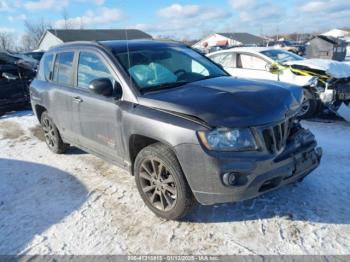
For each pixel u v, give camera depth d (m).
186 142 2.88
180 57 4.16
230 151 2.80
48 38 43.84
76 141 4.65
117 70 3.62
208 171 2.83
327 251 2.81
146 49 4.04
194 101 3.04
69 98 4.39
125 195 3.96
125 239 3.13
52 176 4.64
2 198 4.09
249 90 3.27
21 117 8.91
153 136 3.11
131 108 3.36
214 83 3.58
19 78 9.64
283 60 7.84
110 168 4.80
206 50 34.94
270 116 2.93
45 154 5.61
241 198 2.85
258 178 2.84
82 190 4.15
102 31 45.81
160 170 3.24
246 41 59.12
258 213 3.40
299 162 3.14
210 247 2.95
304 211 3.38
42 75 5.38
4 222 3.53
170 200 3.27
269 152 2.91
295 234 3.05
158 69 3.78
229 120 2.81
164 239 3.10
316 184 3.89
